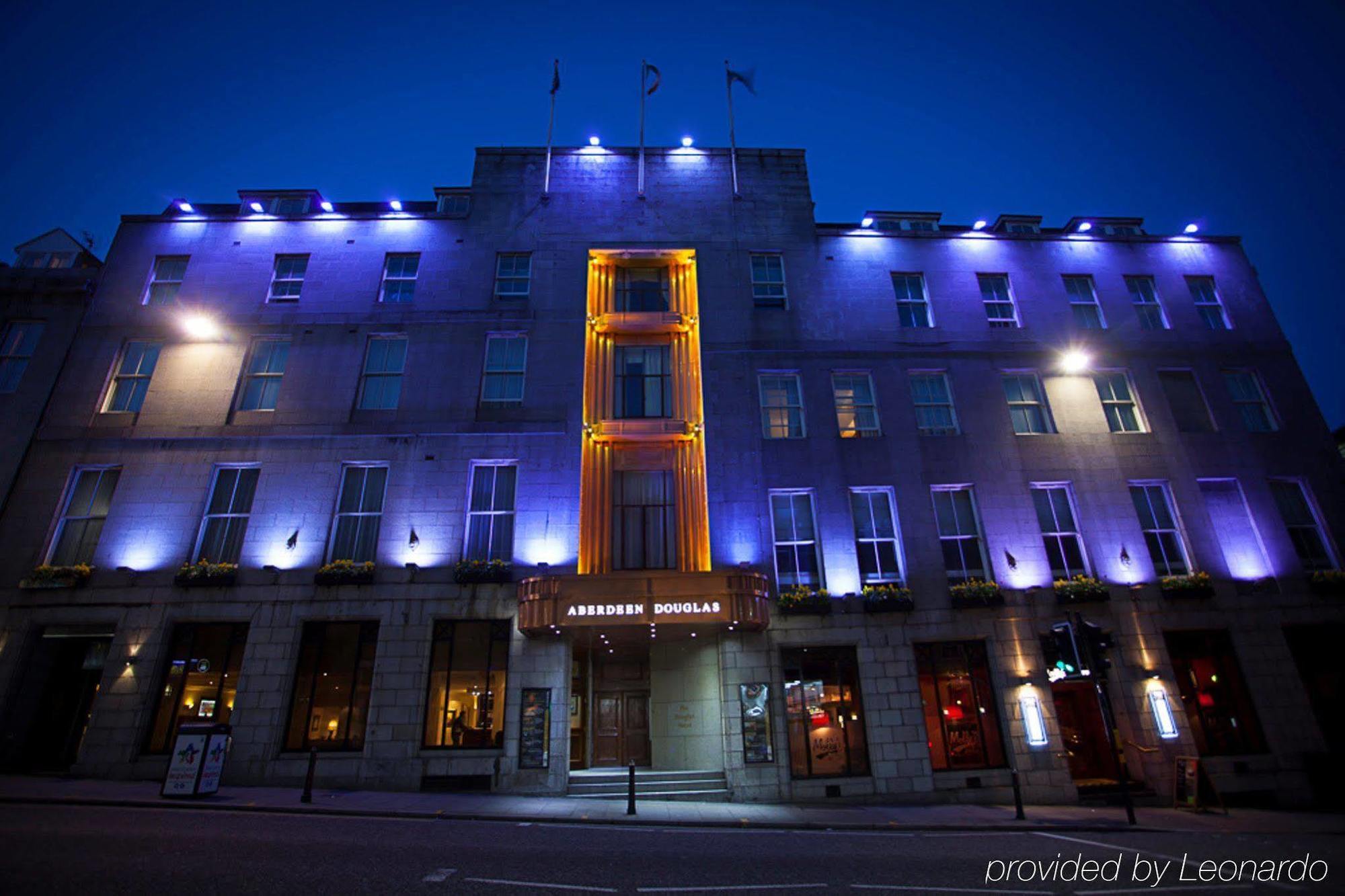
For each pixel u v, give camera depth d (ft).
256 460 62.90
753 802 53.31
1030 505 64.80
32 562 58.70
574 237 73.82
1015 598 61.00
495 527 62.39
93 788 46.73
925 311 74.18
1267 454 68.49
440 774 53.26
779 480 64.44
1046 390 70.18
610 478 64.39
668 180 77.46
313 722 55.42
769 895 26.73
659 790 54.24
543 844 34.81
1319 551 65.41
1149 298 76.59
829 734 56.85
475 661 57.41
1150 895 28.43
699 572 54.85
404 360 68.39
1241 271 78.23
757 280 73.92
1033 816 48.29
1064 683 60.75
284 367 67.41
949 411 69.26
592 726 60.70
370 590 58.65
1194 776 52.60
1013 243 77.71
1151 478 66.74
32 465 61.93
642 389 68.69
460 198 77.66
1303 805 54.80
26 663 55.98
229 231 73.26
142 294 69.77
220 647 57.41
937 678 59.06
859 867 31.60
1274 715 58.34
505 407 66.33
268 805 42.57
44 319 67.87
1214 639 61.46
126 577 58.39
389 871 27.94
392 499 61.77
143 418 64.08
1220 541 65.10
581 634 57.47
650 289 73.51
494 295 71.41
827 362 69.67
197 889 24.41
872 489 65.26
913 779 55.11
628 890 26.96
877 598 59.93
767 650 58.13
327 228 73.77
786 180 78.38
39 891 23.56
